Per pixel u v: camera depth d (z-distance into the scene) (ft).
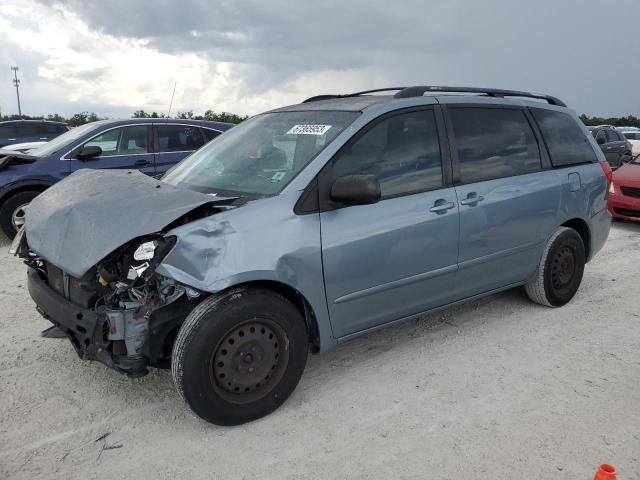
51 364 12.80
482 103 14.37
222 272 9.59
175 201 10.16
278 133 12.76
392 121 12.35
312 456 9.54
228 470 9.20
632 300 17.30
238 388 10.20
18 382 11.94
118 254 9.62
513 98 15.56
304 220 10.62
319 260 10.73
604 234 17.54
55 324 11.26
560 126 16.46
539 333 14.66
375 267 11.59
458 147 13.39
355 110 12.35
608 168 17.56
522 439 9.95
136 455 9.57
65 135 27.68
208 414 9.96
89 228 9.92
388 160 12.06
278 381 10.67
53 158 25.16
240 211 10.16
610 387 11.82
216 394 9.96
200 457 9.53
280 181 11.11
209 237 9.64
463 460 9.38
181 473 9.12
